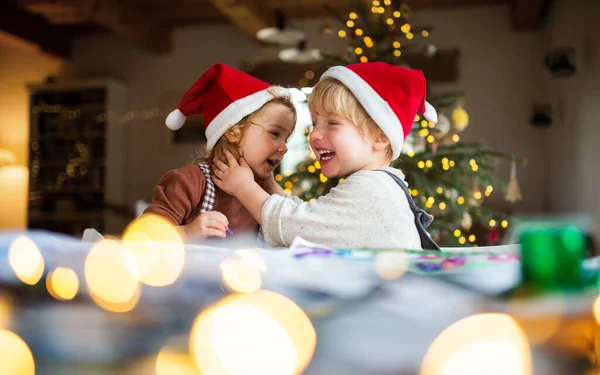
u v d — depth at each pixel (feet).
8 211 19.88
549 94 15.47
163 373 1.35
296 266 1.35
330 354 1.27
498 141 16.56
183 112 3.52
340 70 2.96
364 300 1.28
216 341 1.29
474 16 16.99
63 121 19.39
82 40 20.06
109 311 1.41
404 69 3.18
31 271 1.47
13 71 20.44
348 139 2.87
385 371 1.25
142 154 19.17
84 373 1.41
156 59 19.39
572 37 12.95
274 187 3.38
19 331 1.46
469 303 1.25
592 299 1.22
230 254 1.45
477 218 8.74
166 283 1.39
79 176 19.06
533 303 1.23
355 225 2.42
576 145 12.68
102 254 1.42
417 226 2.67
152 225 1.96
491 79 16.74
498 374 1.21
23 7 17.49
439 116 8.14
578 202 12.49
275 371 1.25
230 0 14.62
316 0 16.29
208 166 3.05
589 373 1.23
